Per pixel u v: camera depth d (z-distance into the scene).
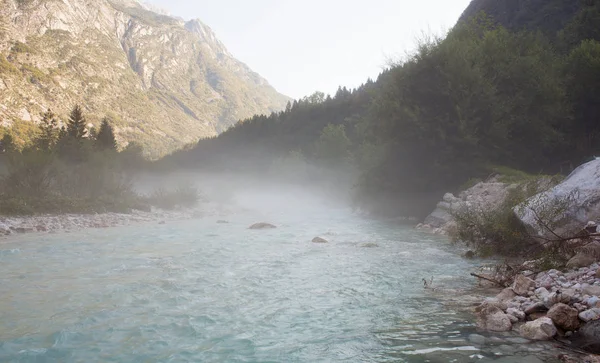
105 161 30.22
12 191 21.52
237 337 5.18
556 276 7.28
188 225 20.30
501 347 4.72
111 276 8.57
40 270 9.02
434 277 8.82
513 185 17.27
